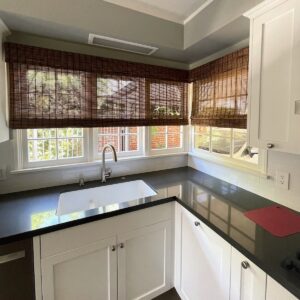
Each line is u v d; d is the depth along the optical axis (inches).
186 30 73.5
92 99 73.2
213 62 76.7
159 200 61.8
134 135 89.0
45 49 64.7
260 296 38.2
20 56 61.7
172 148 96.3
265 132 47.9
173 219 65.8
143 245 61.9
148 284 65.0
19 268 45.8
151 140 90.8
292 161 55.5
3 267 44.3
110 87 76.0
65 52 67.5
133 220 58.6
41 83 65.5
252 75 50.3
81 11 58.7
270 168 61.2
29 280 47.0
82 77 71.1
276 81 44.8
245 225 47.9
